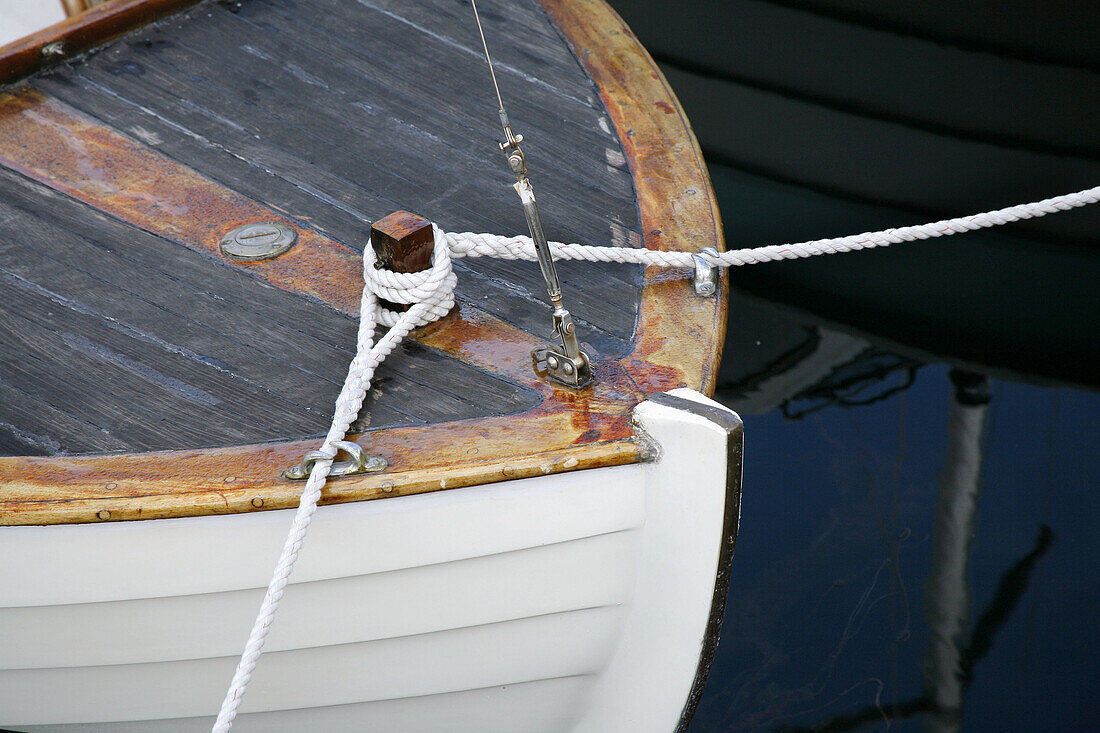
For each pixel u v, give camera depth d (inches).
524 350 171.6
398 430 168.6
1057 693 187.5
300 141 184.4
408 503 167.0
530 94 187.8
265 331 173.6
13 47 187.5
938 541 196.5
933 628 191.0
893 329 227.0
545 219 179.3
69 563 168.6
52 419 170.2
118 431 169.6
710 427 164.9
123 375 171.9
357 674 173.6
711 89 225.0
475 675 174.1
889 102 207.0
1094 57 198.2
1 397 171.0
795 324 228.1
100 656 172.6
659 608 171.3
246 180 181.8
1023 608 191.8
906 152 209.9
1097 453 202.2
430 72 189.5
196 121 185.6
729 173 235.1
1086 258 208.2
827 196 224.5
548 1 195.3
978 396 207.8
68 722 177.3
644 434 166.7
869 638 191.0
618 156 183.3
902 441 203.8
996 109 203.9
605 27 193.0
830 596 193.6
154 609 170.4
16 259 177.2
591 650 173.8
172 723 176.9
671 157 183.0
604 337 172.1
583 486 167.2
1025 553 195.2
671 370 169.9
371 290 172.9
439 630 171.6
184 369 172.1
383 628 171.5
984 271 216.5
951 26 201.0
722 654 190.7
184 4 193.8
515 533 168.2
